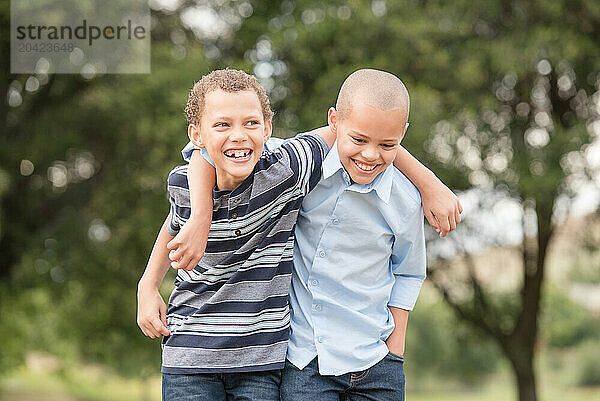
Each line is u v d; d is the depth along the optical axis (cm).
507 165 996
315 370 258
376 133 239
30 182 1123
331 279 261
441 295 1175
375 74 243
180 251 230
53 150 1086
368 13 980
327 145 258
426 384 1747
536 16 982
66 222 1095
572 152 993
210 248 247
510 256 1179
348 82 245
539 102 1084
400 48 1009
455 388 1759
